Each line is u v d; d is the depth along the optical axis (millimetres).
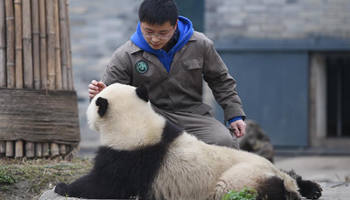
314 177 17719
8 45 10891
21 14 10961
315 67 25844
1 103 10750
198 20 26922
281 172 8406
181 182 7891
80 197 8320
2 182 9727
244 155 8305
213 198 7906
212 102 25422
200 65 9609
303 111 25766
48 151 11164
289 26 25703
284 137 25891
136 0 26891
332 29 25438
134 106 8117
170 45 9547
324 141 25906
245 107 26078
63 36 11430
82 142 26375
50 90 11109
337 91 26625
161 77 9484
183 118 9680
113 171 7992
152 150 7934
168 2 8789
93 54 27031
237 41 25875
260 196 7762
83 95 26953
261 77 25922
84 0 26938
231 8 25938
